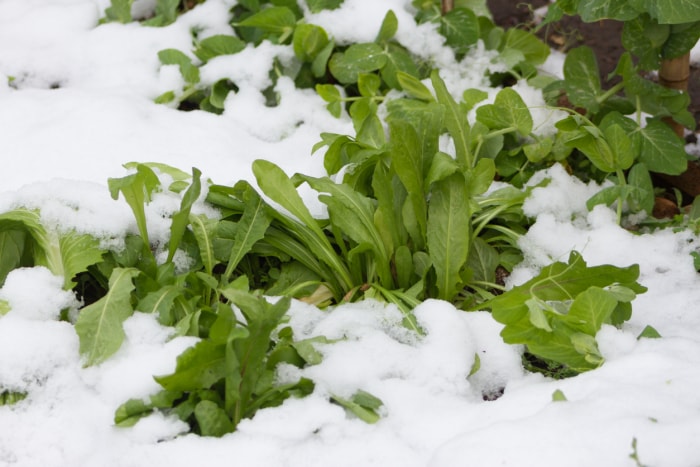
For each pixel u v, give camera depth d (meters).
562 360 2.31
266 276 2.50
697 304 2.42
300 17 2.87
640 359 2.27
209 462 2.21
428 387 2.30
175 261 2.43
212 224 2.43
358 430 2.24
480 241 2.50
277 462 2.21
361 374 2.30
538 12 3.20
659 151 2.57
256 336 2.23
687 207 2.63
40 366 2.29
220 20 2.90
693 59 2.98
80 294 2.45
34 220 2.39
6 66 2.82
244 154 2.62
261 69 2.76
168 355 2.27
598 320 2.30
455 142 2.54
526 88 2.71
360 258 2.46
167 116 2.68
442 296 2.43
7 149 2.59
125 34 2.86
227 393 2.23
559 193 2.54
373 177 2.42
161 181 2.49
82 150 2.58
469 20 2.79
